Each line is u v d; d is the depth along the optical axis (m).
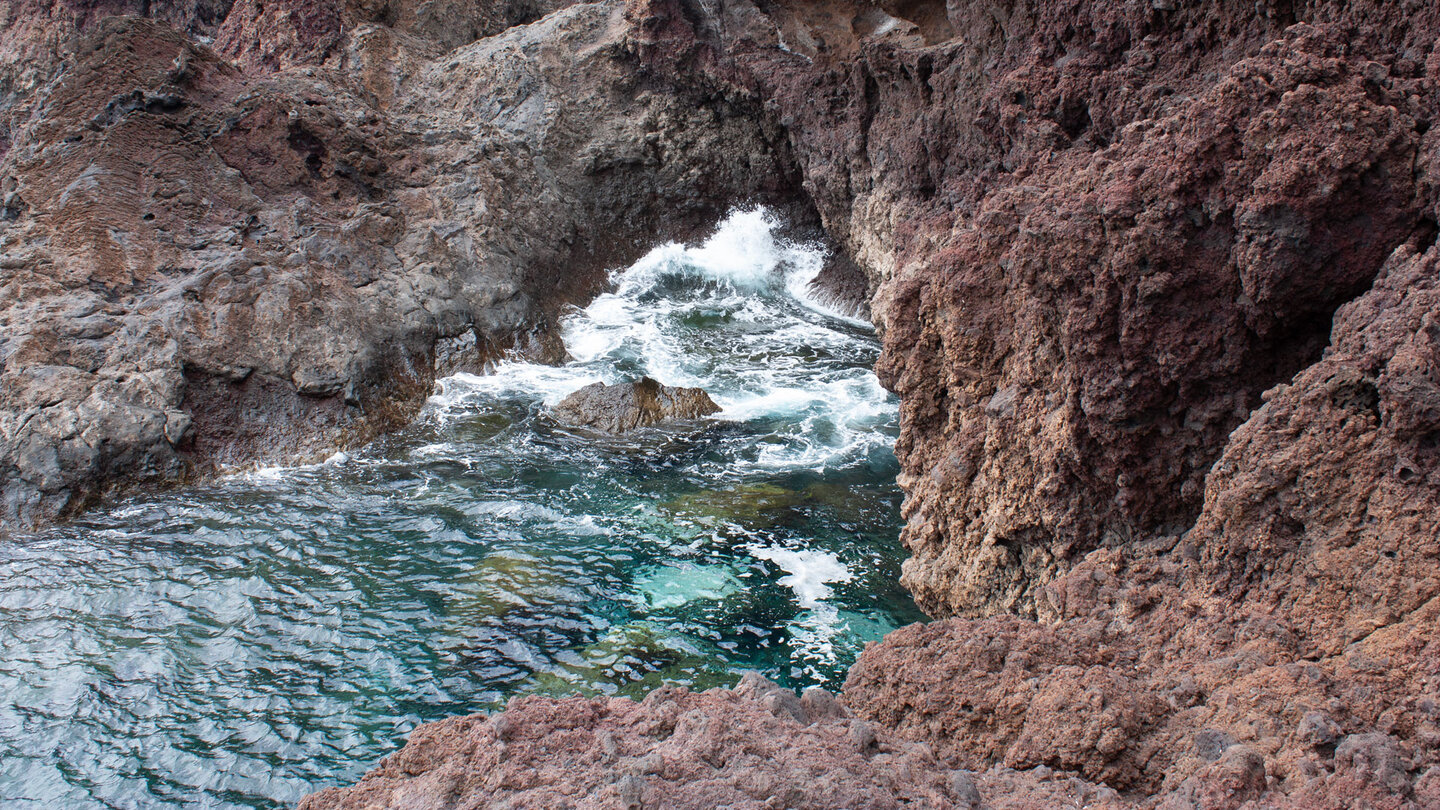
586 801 3.55
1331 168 5.20
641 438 13.09
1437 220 5.12
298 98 16.52
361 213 16.02
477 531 10.23
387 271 15.56
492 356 15.78
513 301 16.58
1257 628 4.66
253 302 13.46
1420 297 4.60
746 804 3.52
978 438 7.41
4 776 6.50
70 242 13.33
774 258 20.97
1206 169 5.66
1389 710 3.81
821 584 9.00
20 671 7.67
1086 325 6.07
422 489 11.44
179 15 23.72
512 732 4.05
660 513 10.60
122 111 14.77
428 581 9.14
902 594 8.80
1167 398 6.06
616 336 17.59
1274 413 5.07
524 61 20.12
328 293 14.33
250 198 15.29
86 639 8.16
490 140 18.78
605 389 13.99
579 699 4.38
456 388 14.75
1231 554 5.18
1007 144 10.65
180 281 13.50
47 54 23.61
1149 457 6.19
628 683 7.49
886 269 15.64
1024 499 6.92
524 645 8.05
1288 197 5.28
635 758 3.85
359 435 13.09
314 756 6.75
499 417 13.79
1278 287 5.45
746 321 18.97
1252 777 3.60
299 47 20.75
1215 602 5.15
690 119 20.14
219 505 11.02
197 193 14.83
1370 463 4.56
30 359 11.80
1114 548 6.30
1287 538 4.93
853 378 15.71
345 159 16.59
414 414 13.99
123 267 13.38
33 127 15.07
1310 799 3.41
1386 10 5.88
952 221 11.80
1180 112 6.04
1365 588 4.41
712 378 15.74
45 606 8.68
